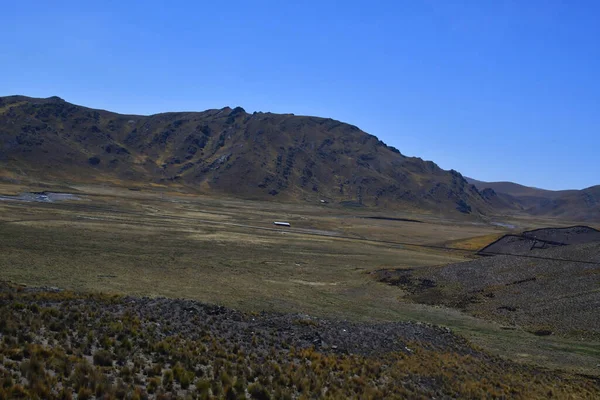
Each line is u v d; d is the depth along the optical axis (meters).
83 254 58.25
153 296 40.12
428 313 46.66
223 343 23.12
